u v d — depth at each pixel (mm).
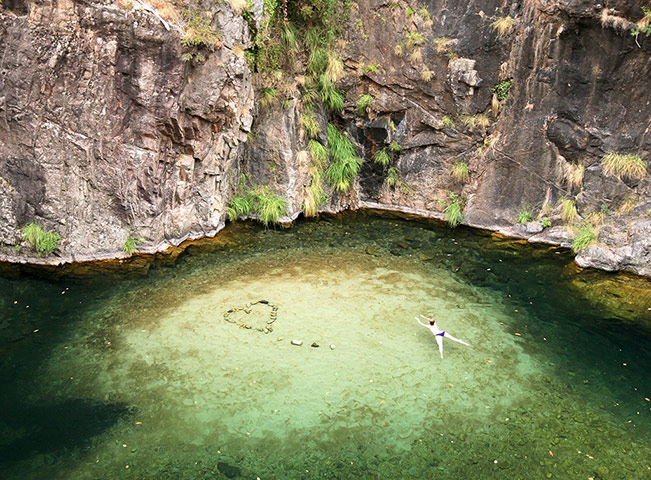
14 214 10641
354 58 14547
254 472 6297
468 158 14453
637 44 11352
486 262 12266
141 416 7098
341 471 6371
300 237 13266
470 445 6848
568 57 12281
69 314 9359
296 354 8578
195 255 11906
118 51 10352
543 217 13539
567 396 7879
